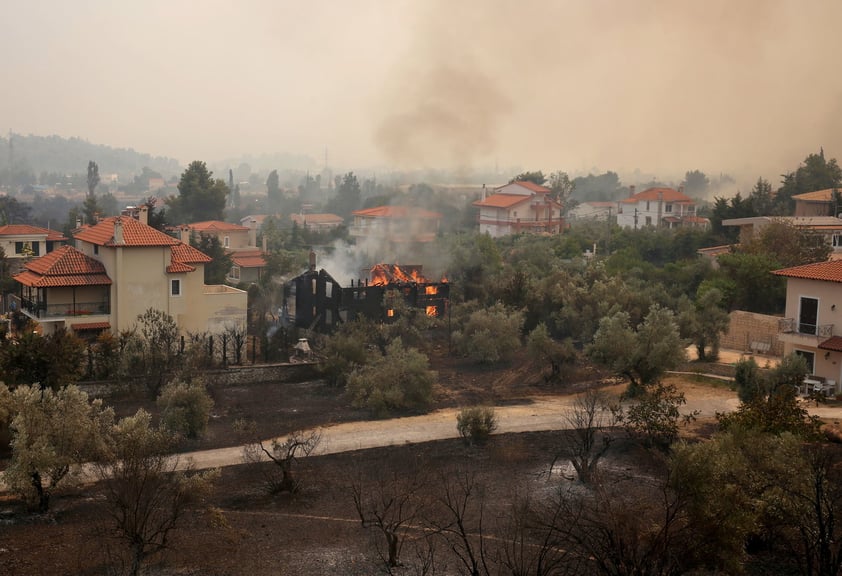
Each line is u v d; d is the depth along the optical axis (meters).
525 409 38.31
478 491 27.16
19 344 36.50
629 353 39.19
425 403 38.88
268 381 43.62
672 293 63.22
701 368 45.41
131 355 39.88
